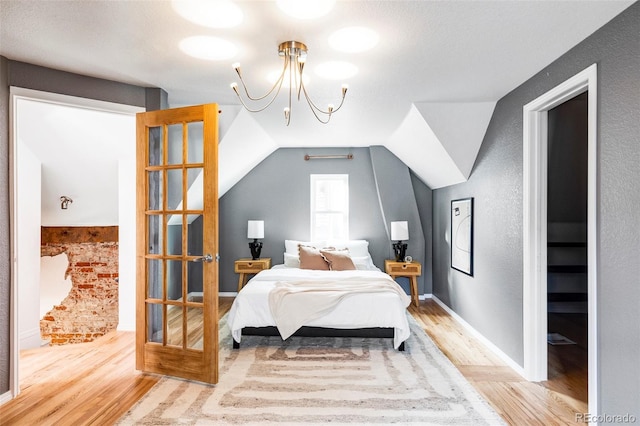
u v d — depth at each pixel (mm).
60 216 5082
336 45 2594
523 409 2652
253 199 6547
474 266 4387
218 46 2617
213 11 2148
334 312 3816
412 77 3201
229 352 3805
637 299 1988
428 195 6523
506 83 3312
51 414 2553
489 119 3982
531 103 3123
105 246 5258
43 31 2383
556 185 4727
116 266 5266
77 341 5277
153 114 3176
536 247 3131
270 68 3025
